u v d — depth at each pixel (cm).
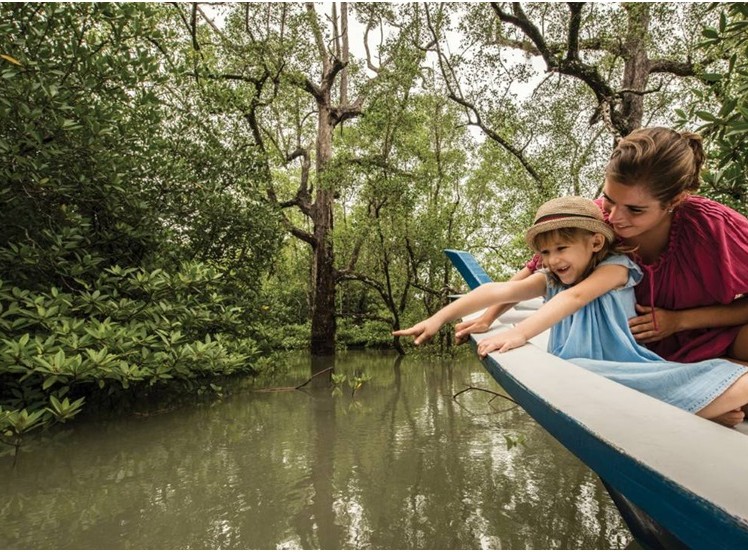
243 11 845
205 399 464
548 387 100
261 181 710
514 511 215
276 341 651
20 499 229
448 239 978
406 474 262
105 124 397
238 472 266
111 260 458
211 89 645
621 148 132
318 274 1012
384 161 911
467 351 936
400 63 859
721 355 148
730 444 69
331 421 383
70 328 335
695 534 58
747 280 140
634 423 78
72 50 379
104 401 419
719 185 254
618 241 149
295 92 995
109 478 257
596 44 768
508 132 854
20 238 388
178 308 417
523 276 186
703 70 644
